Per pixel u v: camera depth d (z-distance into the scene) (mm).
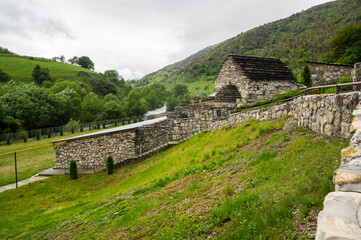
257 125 13031
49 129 44844
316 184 4777
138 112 84250
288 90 24094
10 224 11977
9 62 130375
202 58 193750
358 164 3180
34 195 16781
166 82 194000
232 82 26125
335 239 2500
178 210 6789
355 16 88875
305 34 113875
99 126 56625
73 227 9094
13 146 36469
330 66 25016
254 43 160375
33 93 54656
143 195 9969
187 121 22484
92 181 18766
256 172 6977
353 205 2719
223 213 5445
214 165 10227
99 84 121188
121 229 7160
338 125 6812
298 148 7461
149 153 21422
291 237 3762
